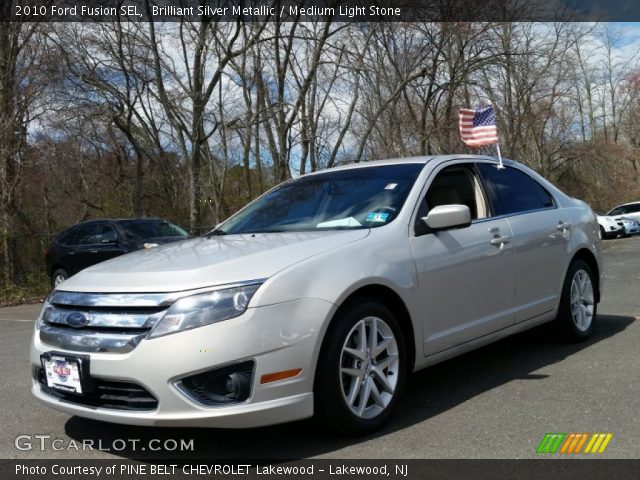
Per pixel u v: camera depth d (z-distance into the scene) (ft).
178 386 10.26
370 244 12.57
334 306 11.26
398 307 12.82
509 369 16.02
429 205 14.42
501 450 10.88
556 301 17.46
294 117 68.44
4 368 19.79
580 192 131.34
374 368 12.04
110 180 83.46
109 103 61.62
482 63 68.33
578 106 123.34
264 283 10.78
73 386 11.01
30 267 50.98
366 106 71.46
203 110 56.44
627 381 14.42
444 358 13.85
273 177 75.56
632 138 165.27
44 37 53.67
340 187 15.57
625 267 40.75
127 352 10.50
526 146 99.25
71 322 11.28
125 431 12.85
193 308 10.46
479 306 14.65
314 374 11.03
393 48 67.77
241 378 10.40
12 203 50.37
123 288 11.08
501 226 15.71
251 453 11.29
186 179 61.82
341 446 11.40
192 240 14.69
